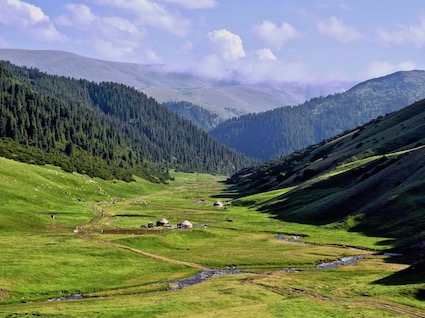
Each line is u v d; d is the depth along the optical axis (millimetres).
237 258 123500
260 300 79625
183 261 118438
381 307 74188
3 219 144750
